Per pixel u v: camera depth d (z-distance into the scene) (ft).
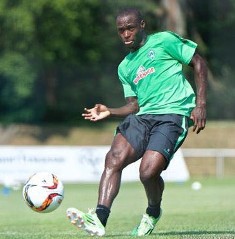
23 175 287.89
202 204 192.24
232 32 487.20
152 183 92.63
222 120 458.91
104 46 460.55
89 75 459.73
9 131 426.92
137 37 93.76
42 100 447.01
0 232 119.14
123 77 96.94
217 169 378.94
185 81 94.94
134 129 92.89
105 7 455.22
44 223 145.38
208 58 483.10
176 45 93.25
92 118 95.45
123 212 172.55
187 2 485.15
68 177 293.23
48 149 292.61
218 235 96.48
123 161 91.50
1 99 437.99
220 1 485.15
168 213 162.09
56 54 439.22
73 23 435.12
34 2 418.72
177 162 301.84
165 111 92.89
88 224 86.63
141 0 458.91
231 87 465.06
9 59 425.28
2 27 422.41
